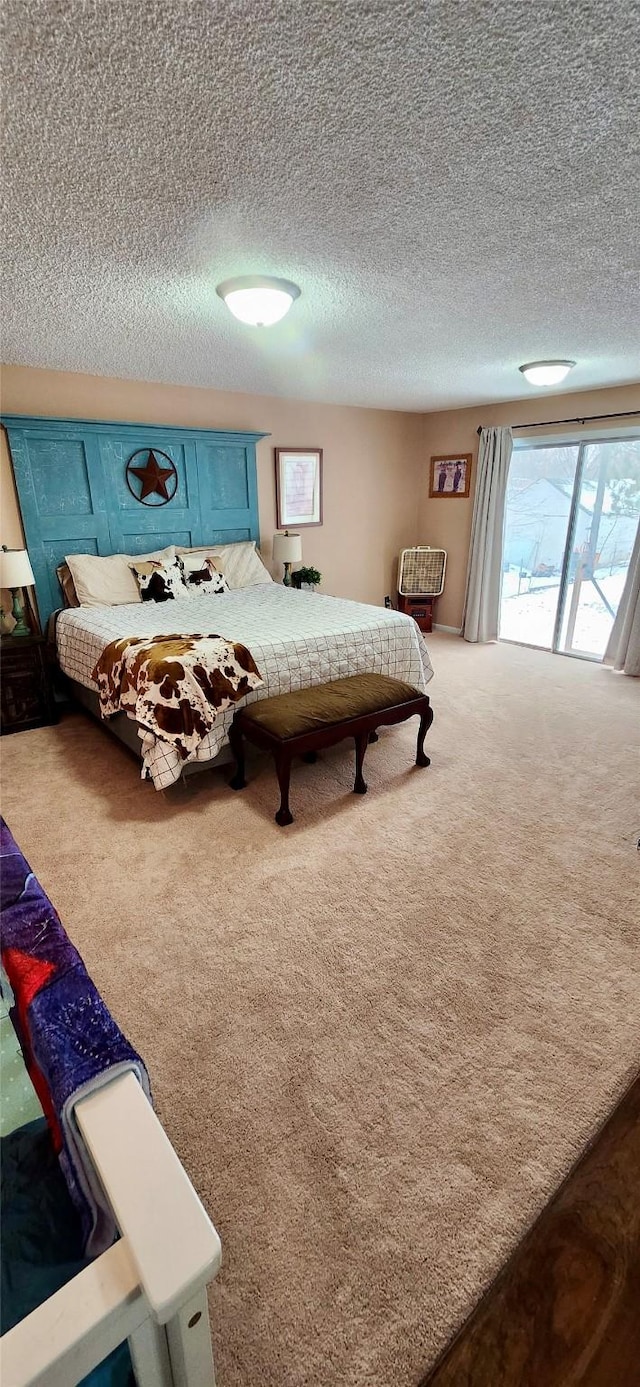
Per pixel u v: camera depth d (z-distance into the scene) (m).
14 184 1.49
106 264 2.04
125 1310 0.53
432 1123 1.32
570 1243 1.10
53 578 4.01
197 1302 0.57
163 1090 1.39
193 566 4.27
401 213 1.70
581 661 4.97
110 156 1.37
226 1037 1.53
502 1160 1.24
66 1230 0.76
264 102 1.19
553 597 5.26
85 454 3.97
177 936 1.88
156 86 1.13
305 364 3.63
